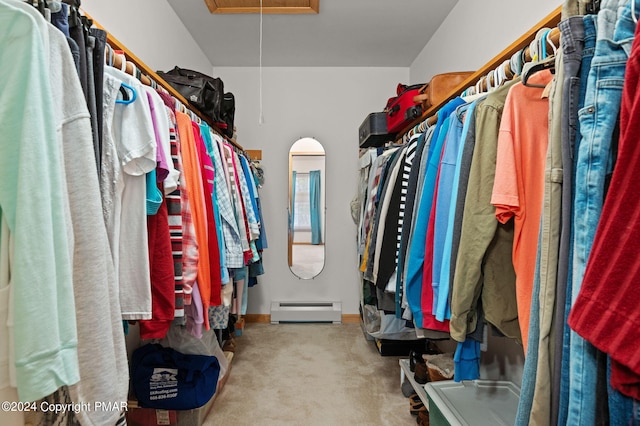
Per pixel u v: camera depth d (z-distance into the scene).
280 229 3.16
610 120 0.51
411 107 1.83
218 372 1.63
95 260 0.60
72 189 0.59
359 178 2.85
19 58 0.51
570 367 0.55
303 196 3.15
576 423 0.53
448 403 1.24
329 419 1.62
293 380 1.99
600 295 0.45
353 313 3.16
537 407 0.61
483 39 1.85
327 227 3.17
